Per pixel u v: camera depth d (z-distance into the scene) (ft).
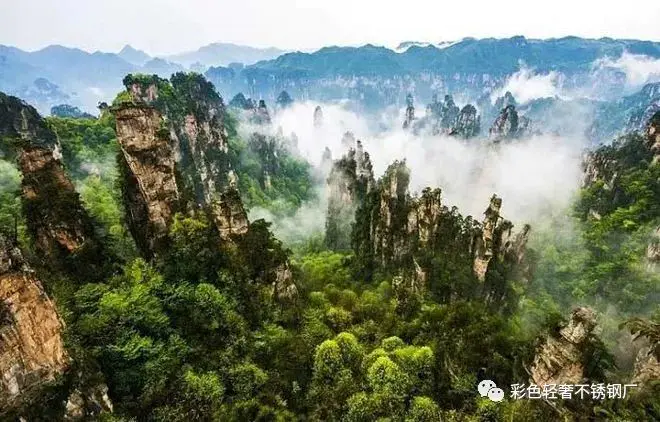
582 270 237.45
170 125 335.67
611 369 104.22
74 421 77.92
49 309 76.59
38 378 74.23
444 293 172.96
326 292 172.55
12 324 70.33
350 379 114.83
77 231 120.88
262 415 101.91
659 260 212.02
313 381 116.67
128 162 132.05
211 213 144.56
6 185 200.34
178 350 105.70
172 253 130.00
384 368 111.04
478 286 176.14
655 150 312.29
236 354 114.83
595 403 93.86
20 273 71.82
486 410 100.99
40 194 117.91
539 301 200.54
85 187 218.18
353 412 103.96
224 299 122.93
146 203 135.33
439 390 113.80
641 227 248.73
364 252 219.20
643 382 96.07
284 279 147.43
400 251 203.72
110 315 97.96
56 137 284.41
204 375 101.71
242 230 141.49
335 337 130.31
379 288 182.29
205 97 469.57
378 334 142.72
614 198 294.87
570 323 94.68
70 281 109.91
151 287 114.62
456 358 120.06
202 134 361.71
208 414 96.22
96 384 83.56
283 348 125.39
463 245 190.49
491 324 132.16
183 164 338.75
